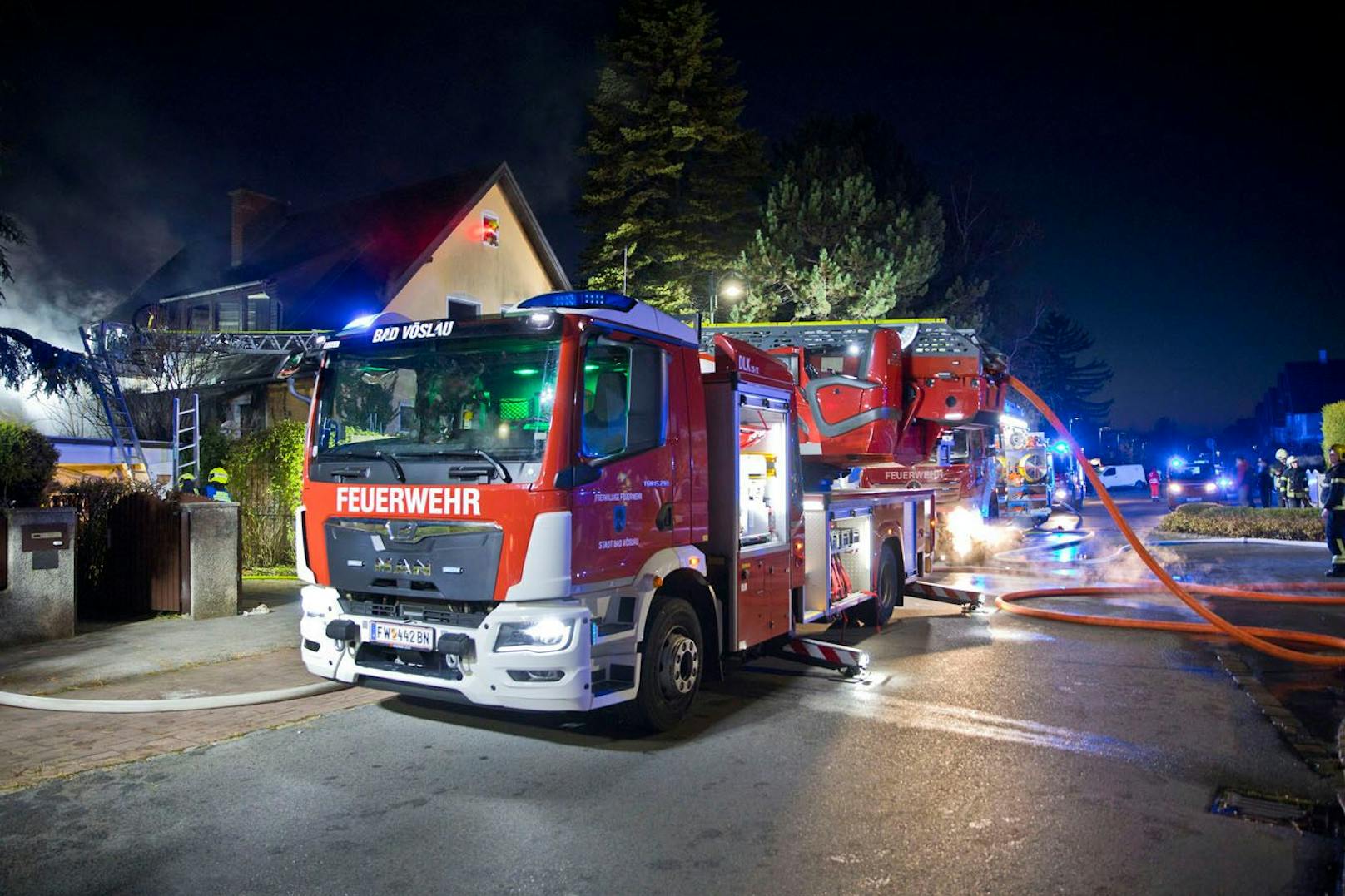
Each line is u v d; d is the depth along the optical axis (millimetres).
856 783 5215
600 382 5777
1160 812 4785
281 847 4352
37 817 4680
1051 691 7266
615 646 5781
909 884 3982
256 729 6172
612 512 5762
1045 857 4254
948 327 11883
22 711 6512
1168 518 21672
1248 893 3910
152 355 21141
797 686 7473
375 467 5859
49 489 10047
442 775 5344
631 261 29328
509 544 5367
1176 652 8727
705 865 4168
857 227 28297
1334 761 5574
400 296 24812
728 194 30203
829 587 8484
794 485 7914
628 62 29438
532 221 28656
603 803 4918
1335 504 13172
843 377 10844
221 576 10000
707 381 6980
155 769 5395
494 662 5406
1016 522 23516
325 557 6078
